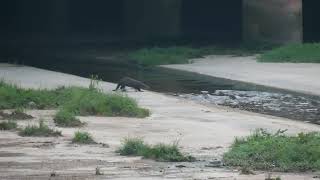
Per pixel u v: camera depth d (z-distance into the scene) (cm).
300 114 8238
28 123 6700
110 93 8775
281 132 5753
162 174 4234
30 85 10231
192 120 7150
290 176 4216
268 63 14825
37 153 5091
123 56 17688
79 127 6575
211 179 4059
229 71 13250
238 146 5181
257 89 10744
